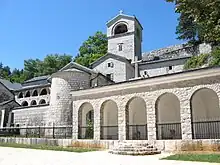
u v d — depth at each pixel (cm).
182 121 1577
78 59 5825
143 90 1786
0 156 1373
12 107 4006
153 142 1638
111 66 4131
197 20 1030
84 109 2350
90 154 1451
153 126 1684
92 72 3422
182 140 1524
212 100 1952
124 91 1880
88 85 3309
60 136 2559
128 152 1441
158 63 4244
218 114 1914
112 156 1333
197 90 1562
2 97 4984
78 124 2084
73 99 2162
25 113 3634
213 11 963
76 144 1992
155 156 1334
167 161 1091
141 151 1453
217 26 970
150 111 1720
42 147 1973
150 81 1742
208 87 1523
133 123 2192
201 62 3472
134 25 4591
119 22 4719
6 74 9625
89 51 6322
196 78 1574
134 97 1822
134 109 2217
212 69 1505
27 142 2331
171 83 1667
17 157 1308
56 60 8369
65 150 1744
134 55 4447
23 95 4966
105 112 2266
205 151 1430
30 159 1210
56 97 3153
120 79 3997
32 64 8919
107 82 3666
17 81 8400
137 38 4747
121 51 4556
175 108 2105
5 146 2145
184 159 1149
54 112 3117
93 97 2045
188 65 3694
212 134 1878
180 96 1614
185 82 1614
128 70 4097
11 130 3017
